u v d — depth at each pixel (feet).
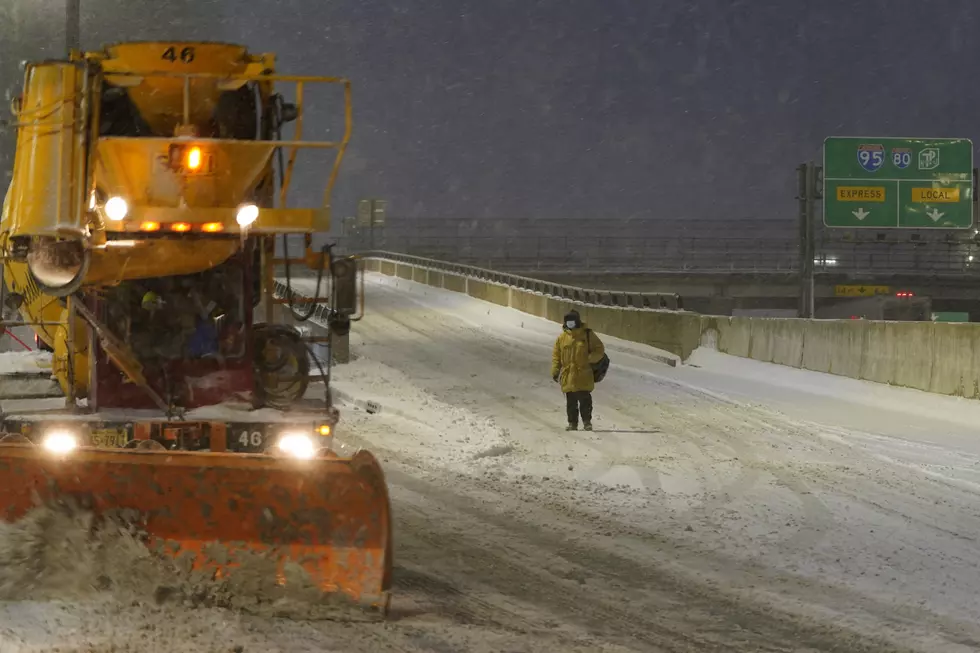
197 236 39.88
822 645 29.19
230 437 39.04
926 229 168.55
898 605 32.94
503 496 48.98
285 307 46.19
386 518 30.48
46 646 26.00
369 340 133.90
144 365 40.81
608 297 143.54
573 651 27.94
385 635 28.37
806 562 37.96
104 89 41.39
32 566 30.55
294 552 30.78
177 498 30.55
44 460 30.32
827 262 310.65
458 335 140.87
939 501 49.19
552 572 36.09
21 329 48.93
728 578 35.68
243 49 42.75
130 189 39.47
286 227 40.98
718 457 60.70
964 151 168.66
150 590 30.25
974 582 35.73
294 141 41.19
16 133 39.58
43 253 37.96
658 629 30.22
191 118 42.32
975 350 78.84
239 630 27.81
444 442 63.77
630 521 44.16
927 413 78.33
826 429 71.72
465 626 29.68
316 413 40.86
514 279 182.70
